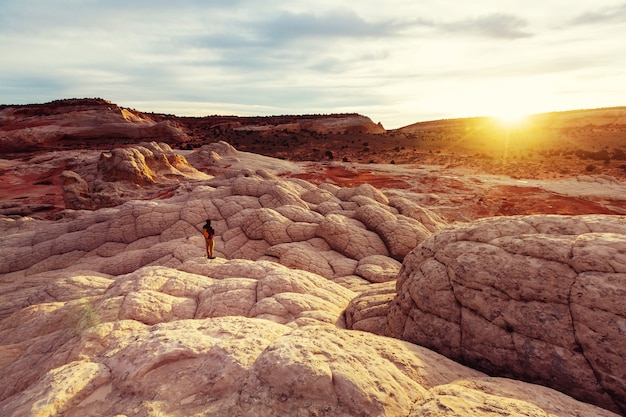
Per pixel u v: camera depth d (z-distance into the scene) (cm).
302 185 2647
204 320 553
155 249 1509
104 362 442
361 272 1356
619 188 3309
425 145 8012
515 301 507
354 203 2073
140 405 360
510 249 558
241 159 5384
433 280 618
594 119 12419
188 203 1927
